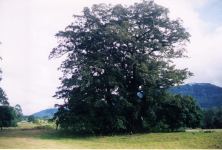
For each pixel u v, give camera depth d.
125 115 38.38
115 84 36.44
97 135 35.59
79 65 36.94
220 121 58.03
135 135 34.03
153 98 37.91
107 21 38.97
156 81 37.78
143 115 38.78
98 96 36.50
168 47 40.28
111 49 38.53
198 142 25.62
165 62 37.75
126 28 37.16
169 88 39.12
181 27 39.94
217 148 23.06
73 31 39.12
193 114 39.78
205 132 32.47
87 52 38.78
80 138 32.31
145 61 37.25
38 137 32.31
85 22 38.91
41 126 51.78
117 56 38.62
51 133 37.75
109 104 37.28
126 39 36.34
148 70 36.56
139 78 37.75
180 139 27.97
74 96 36.88
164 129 39.00
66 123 35.91
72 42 39.41
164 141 27.59
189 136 29.30
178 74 37.84
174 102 39.19
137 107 37.88
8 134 35.91
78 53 38.88
